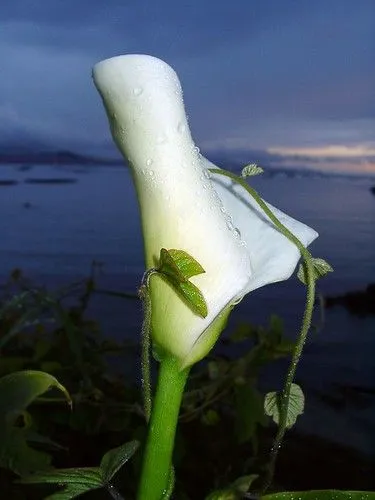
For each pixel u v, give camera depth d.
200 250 0.20
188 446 0.45
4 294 0.52
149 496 0.21
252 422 0.43
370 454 0.56
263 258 0.23
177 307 0.20
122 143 0.21
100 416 0.42
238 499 0.23
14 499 0.37
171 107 0.20
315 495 0.21
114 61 0.20
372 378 0.67
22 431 0.26
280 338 0.47
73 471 0.21
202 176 0.21
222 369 0.46
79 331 0.47
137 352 0.51
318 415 0.61
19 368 0.45
